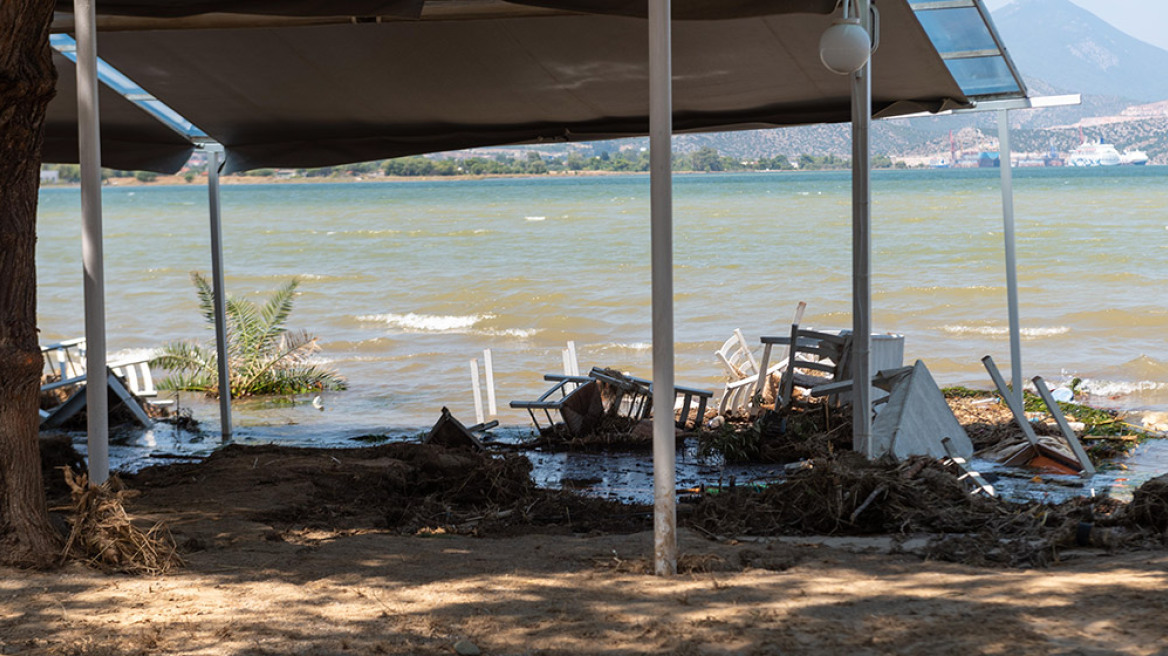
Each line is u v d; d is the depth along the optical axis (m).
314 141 11.17
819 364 10.61
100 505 4.98
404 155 11.16
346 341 19.56
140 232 60.94
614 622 4.00
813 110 10.07
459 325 22.67
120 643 3.80
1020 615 3.91
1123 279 27.52
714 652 3.63
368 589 4.54
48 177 141.88
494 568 4.94
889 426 8.12
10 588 4.47
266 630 3.94
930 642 3.64
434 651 3.71
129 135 10.84
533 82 9.55
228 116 10.30
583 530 6.36
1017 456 8.65
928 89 9.29
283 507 6.61
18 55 4.70
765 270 31.78
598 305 24.58
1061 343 17.95
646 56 8.91
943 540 5.30
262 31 8.41
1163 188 75.25
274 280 33.62
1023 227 45.91
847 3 6.41
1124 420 10.67
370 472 7.77
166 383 15.17
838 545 5.41
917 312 22.64
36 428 5.00
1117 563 4.78
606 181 127.56
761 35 8.25
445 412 8.98
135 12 7.12
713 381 14.32
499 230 54.22
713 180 118.44
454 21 8.28
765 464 9.12
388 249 45.66
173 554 5.00
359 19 7.89
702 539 5.59
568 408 10.25
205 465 8.27
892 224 49.88
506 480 7.44
